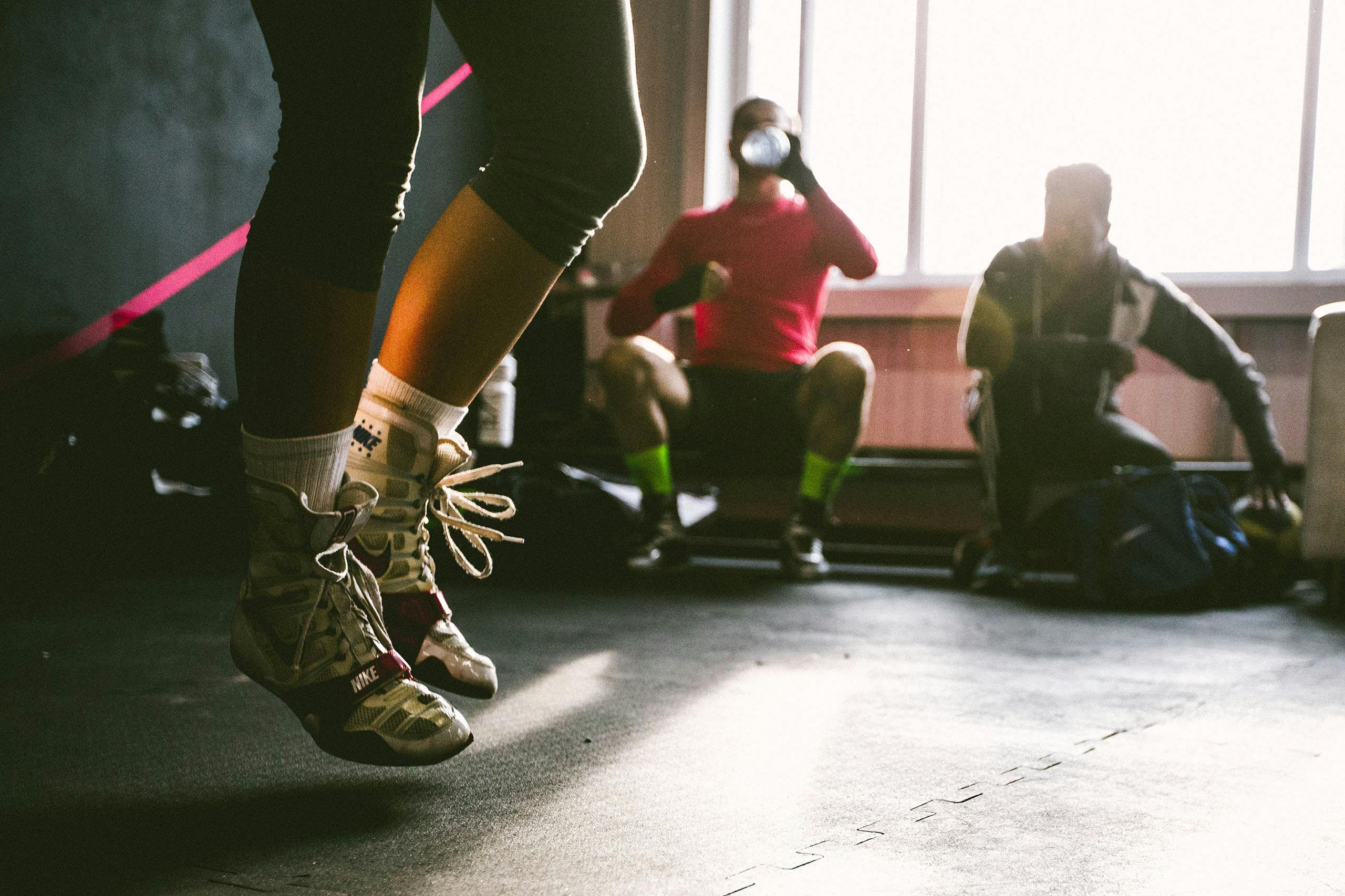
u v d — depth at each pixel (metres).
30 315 2.81
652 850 0.73
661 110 4.28
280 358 0.78
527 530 2.70
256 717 1.14
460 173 4.11
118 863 0.70
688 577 2.74
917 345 3.99
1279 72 3.90
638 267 4.27
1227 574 2.39
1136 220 4.06
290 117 0.76
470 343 0.91
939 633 1.89
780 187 3.00
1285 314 3.62
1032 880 0.67
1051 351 2.66
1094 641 1.84
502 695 1.28
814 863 0.70
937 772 0.95
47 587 2.26
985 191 4.24
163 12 3.19
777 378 2.89
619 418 2.81
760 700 1.27
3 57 2.73
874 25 4.35
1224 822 0.81
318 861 0.70
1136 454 2.68
